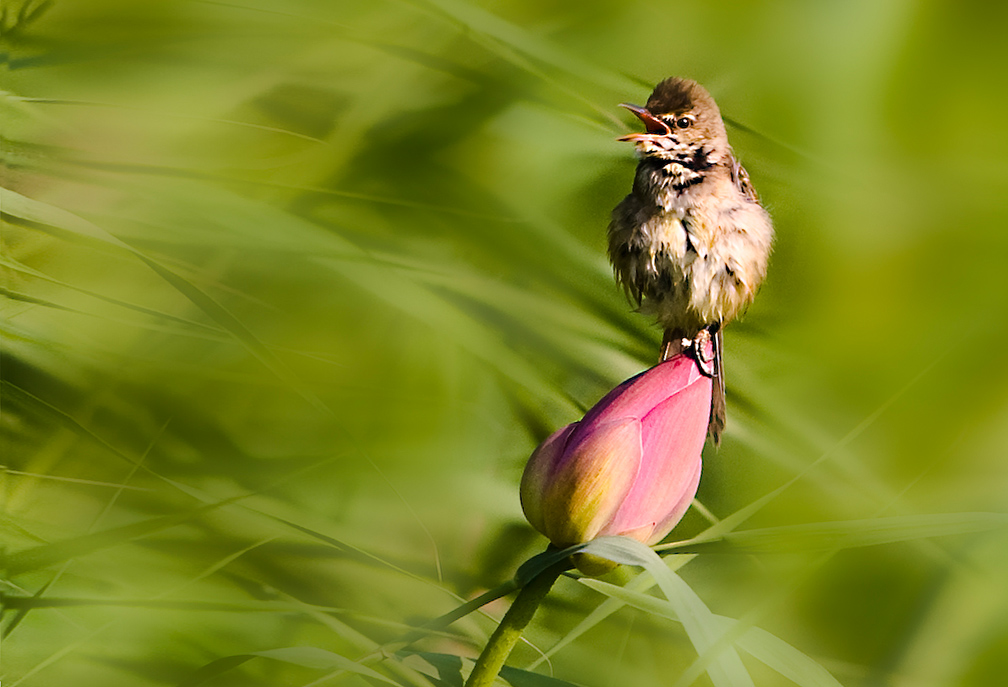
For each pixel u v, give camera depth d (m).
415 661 7.68
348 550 7.76
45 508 7.77
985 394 7.91
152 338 7.82
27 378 7.79
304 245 7.82
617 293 7.90
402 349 7.88
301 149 7.88
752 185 7.92
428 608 7.81
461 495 7.87
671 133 7.86
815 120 7.97
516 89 7.89
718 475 7.89
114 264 7.81
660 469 7.69
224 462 7.81
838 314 7.94
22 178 7.79
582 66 7.90
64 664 7.73
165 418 7.80
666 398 7.70
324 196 7.86
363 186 7.88
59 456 7.77
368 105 7.89
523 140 7.91
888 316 7.94
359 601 7.80
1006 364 7.92
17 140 7.80
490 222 7.88
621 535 7.69
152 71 7.85
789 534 7.66
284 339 7.86
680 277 7.85
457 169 7.89
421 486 7.86
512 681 7.68
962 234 7.95
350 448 7.85
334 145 7.88
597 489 7.68
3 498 7.76
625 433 7.69
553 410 7.87
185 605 7.69
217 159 7.84
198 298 7.70
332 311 7.88
